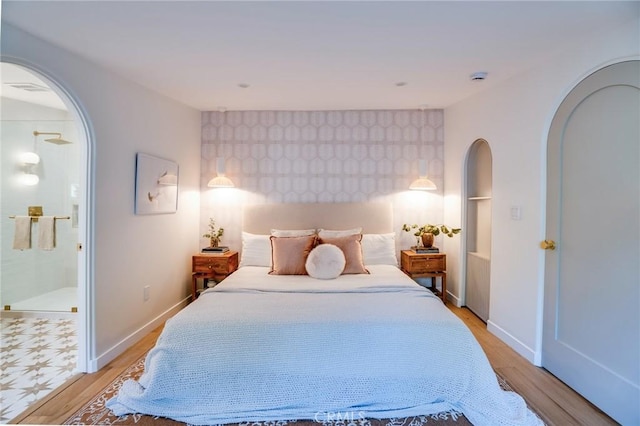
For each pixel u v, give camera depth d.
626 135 1.72
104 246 2.39
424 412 1.84
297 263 3.09
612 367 1.80
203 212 3.94
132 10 1.70
